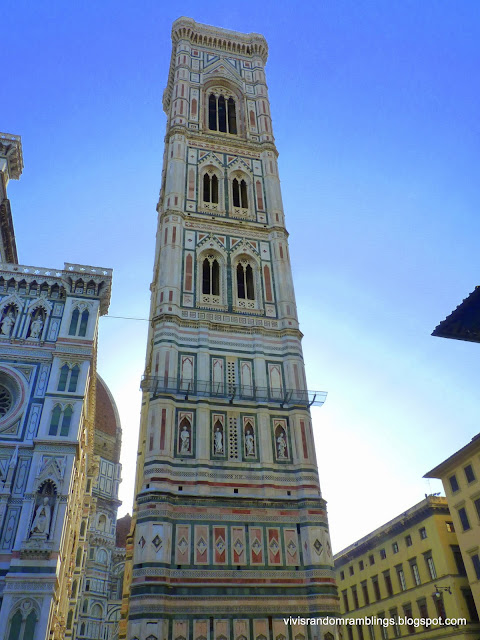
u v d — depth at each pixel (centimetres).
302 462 3903
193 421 3966
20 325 4325
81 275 4616
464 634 5203
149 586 3158
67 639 6134
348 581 7619
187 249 4966
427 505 6066
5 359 4109
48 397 3934
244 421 4072
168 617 3125
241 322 4647
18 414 3853
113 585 8738
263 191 5722
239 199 5609
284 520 3653
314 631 3247
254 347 4506
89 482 8088
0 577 3186
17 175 6088
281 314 4775
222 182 5625
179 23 7156
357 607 7275
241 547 3475
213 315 4603
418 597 6016
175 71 6831
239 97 6794
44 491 3534
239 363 4397
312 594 3362
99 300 4584
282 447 4003
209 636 3130
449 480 5909
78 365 4172
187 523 3491
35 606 3111
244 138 6253
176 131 5875
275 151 6128
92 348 4272
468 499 5594
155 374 4119
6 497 3459
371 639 6831
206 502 3600
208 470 3738
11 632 3011
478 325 1834
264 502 3691
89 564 8312
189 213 5244
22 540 3297
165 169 6209
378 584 6862
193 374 4206
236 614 3234
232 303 4744
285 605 3325
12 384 4047
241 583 3338
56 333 4344
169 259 4800
